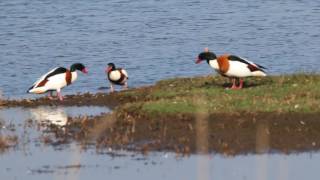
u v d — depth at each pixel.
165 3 54.69
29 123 21.95
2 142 19.92
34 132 20.95
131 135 20.00
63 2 54.97
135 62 36.75
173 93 23.62
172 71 34.56
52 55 38.75
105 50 39.91
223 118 20.47
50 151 19.38
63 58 38.16
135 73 34.12
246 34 44.09
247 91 22.91
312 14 50.12
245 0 55.62
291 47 40.28
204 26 46.59
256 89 23.09
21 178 17.67
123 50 39.81
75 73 25.81
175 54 38.56
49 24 47.31
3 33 44.59
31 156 19.06
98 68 35.28
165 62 36.62
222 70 23.28
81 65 26.02
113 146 19.48
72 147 19.59
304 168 17.97
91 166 18.34
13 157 19.06
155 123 20.56
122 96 25.02
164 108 21.16
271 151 18.92
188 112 20.89
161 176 17.64
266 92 22.66
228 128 19.97
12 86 31.52
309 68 34.72
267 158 18.56
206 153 18.83
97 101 24.86
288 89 22.84
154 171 17.95
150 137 19.80
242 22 47.75
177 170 17.95
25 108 24.20
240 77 23.50
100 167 18.27
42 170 18.17
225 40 42.47
